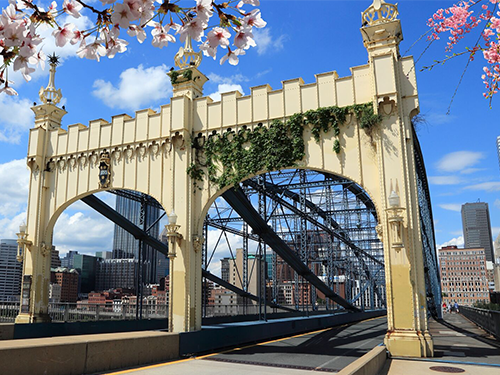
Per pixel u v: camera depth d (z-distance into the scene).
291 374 12.07
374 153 17.16
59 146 23.78
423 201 32.78
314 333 27.52
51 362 10.69
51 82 25.08
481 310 30.78
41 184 23.52
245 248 35.16
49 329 19.67
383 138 16.88
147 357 13.89
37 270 22.69
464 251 177.75
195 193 19.95
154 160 21.16
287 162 18.25
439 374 11.45
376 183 16.92
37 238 22.92
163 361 14.47
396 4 17.72
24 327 18.69
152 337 14.25
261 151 18.78
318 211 34.25
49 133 24.30
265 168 18.53
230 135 19.66
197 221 19.62
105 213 25.16
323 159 17.88
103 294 93.69
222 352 17.28
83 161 22.94
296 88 18.91
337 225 39.53
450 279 177.12
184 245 19.27
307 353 17.08
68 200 22.91
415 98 16.95
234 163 19.30
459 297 174.00
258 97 19.52
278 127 18.59
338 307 46.53
